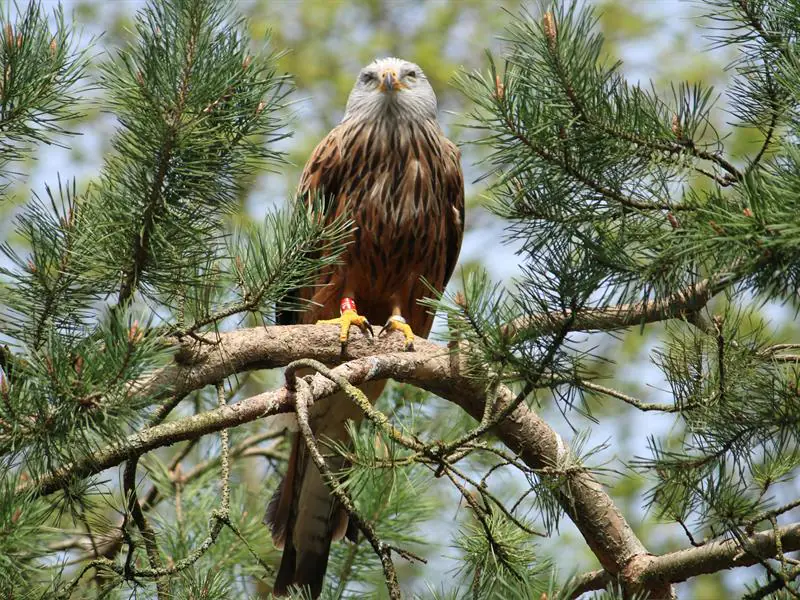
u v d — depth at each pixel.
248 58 6.37
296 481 9.16
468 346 5.93
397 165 9.88
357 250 9.90
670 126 5.86
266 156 6.53
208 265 6.46
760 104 6.23
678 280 5.57
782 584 5.55
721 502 6.07
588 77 5.76
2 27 6.10
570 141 5.83
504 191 6.32
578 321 5.78
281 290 6.39
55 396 5.10
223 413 6.36
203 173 6.19
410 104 9.97
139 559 7.97
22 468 5.54
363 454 5.88
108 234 6.09
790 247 4.78
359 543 9.06
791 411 5.80
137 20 6.13
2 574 5.10
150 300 6.53
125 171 6.19
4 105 6.13
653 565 6.96
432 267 10.17
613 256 5.62
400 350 7.84
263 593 9.85
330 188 10.13
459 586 6.24
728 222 4.90
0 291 6.39
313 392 6.52
